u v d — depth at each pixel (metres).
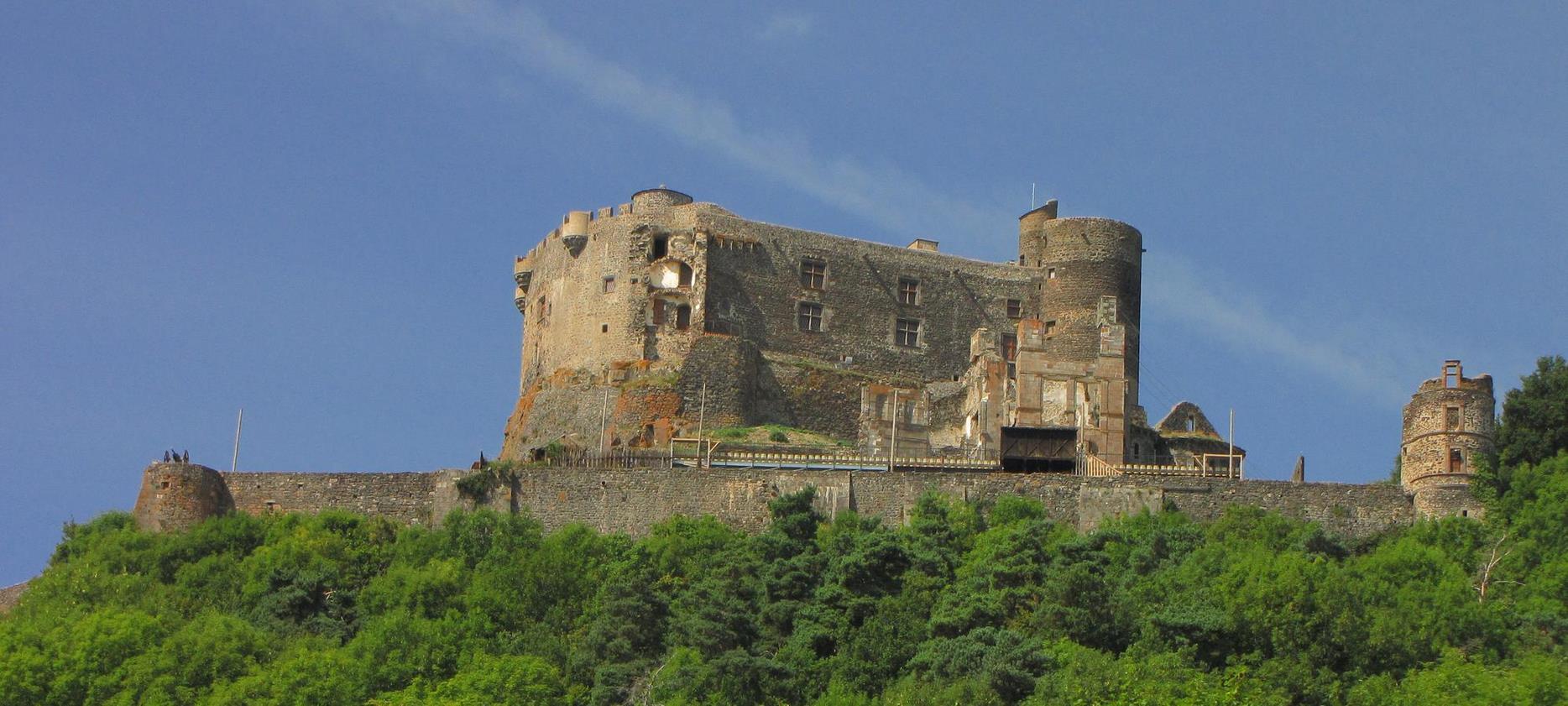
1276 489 133.50
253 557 129.25
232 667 111.12
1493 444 133.88
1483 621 113.25
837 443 152.62
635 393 155.50
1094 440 144.88
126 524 136.25
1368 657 109.81
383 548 131.88
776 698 108.38
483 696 108.94
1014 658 106.69
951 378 165.62
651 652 114.75
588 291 161.00
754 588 119.94
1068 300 166.25
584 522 135.50
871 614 116.31
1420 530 129.00
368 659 113.19
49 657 109.88
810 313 163.00
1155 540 124.81
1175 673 107.06
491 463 140.25
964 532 129.12
